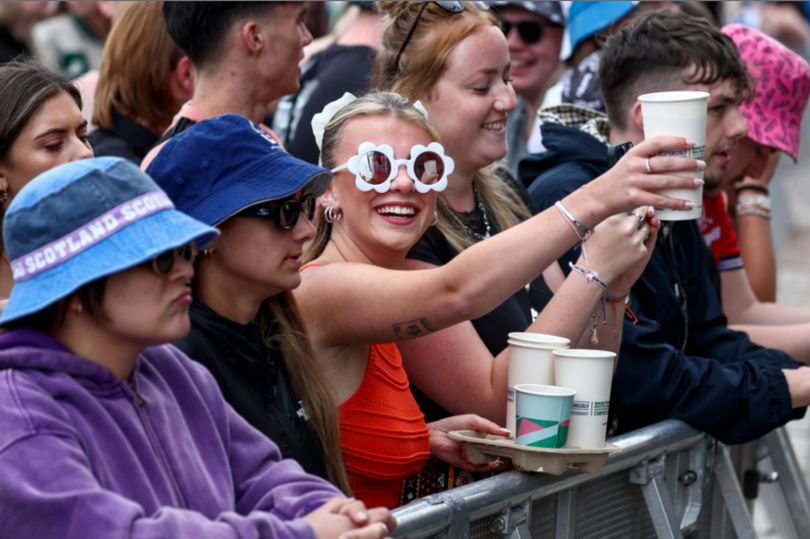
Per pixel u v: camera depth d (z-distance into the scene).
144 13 6.92
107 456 2.85
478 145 5.28
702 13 8.57
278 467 3.40
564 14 9.88
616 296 4.93
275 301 4.08
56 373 2.83
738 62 6.03
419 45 5.26
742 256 8.71
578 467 4.30
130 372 3.06
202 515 2.91
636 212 4.62
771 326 7.34
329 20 12.12
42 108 4.25
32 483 2.65
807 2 13.70
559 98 8.49
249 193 3.72
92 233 2.80
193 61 6.27
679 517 5.83
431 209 4.66
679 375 5.74
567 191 6.03
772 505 7.52
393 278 4.26
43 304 2.74
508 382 4.54
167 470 3.02
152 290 2.86
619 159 4.44
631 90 6.12
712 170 6.26
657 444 5.36
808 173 22.20
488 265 4.04
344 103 4.72
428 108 5.27
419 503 3.84
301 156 7.95
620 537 5.29
